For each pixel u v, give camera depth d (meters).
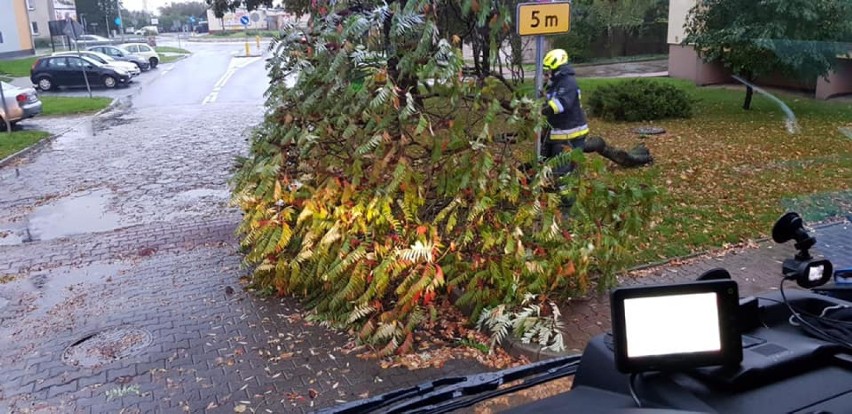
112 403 4.43
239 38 63.72
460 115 5.31
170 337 5.38
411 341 4.96
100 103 22.22
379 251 5.10
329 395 4.44
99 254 7.66
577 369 2.25
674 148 11.41
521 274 5.06
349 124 5.35
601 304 5.46
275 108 6.18
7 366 5.00
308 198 5.55
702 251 6.62
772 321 2.26
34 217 9.39
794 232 2.46
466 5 6.13
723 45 11.17
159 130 16.73
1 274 7.11
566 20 5.88
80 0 66.75
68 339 5.43
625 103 14.65
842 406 1.75
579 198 5.20
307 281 5.63
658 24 27.19
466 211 5.22
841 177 5.40
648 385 1.89
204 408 4.34
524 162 5.36
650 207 5.59
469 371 4.68
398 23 5.37
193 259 7.32
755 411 1.75
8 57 42.22
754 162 8.79
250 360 4.95
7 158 13.36
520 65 8.39
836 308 2.34
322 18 6.35
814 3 5.93
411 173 5.14
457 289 5.64
